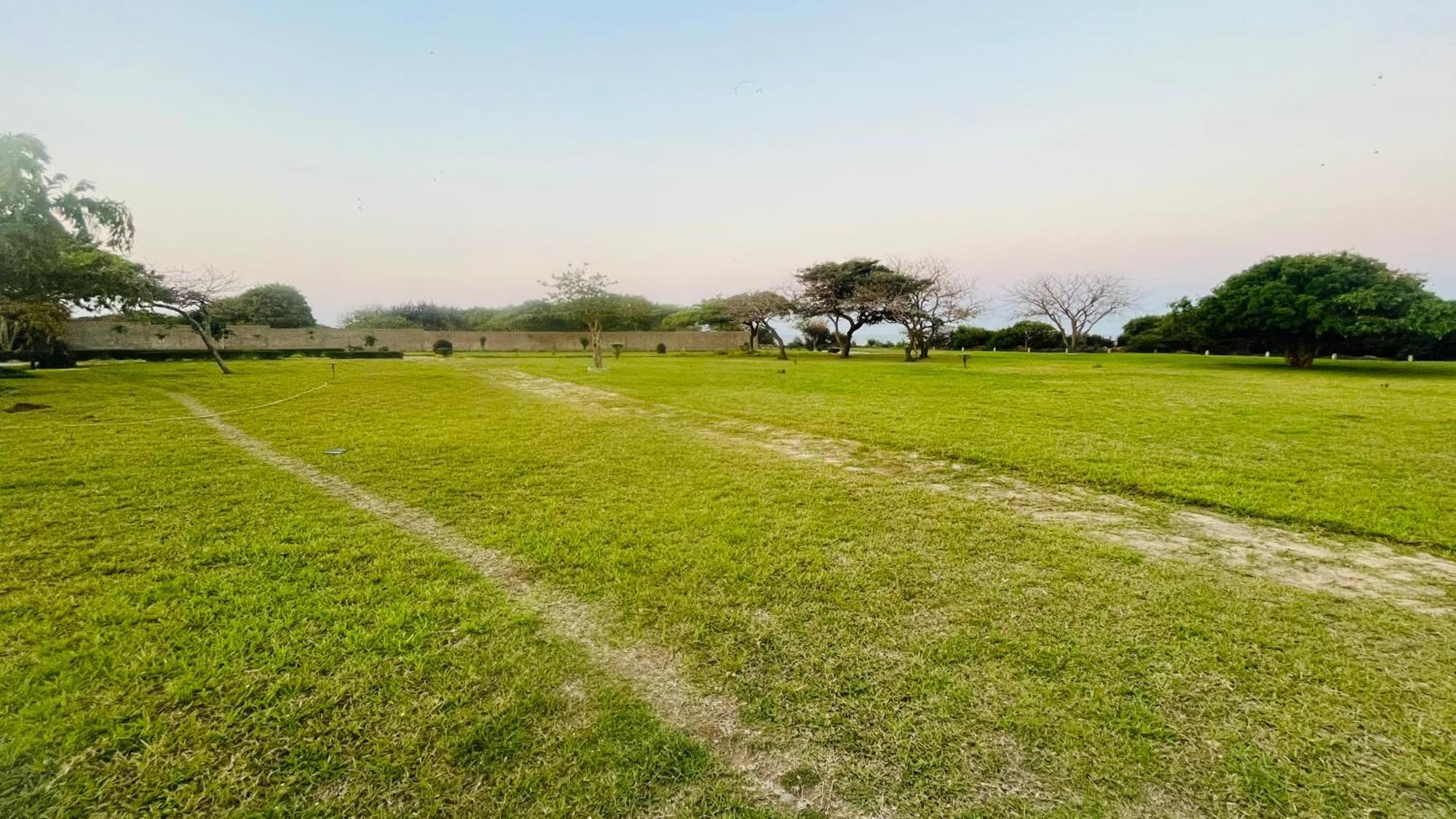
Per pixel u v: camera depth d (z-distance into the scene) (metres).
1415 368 22.19
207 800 1.64
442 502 4.60
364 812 1.61
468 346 46.22
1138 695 2.12
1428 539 3.70
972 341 52.19
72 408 9.80
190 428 8.07
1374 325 20.03
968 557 3.45
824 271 36.88
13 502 4.48
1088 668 2.30
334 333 41.41
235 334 37.53
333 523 4.05
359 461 6.10
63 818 1.57
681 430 8.15
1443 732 1.92
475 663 2.31
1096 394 12.59
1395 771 1.75
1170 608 2.81
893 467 5.85
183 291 16.77
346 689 2.13
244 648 2.40
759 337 57.72
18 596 2.85
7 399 10.91
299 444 7.00
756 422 8.82
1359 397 11.88
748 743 1.89
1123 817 1.60
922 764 1.79
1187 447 6.61
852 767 1.79
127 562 3.30
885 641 2.50
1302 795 1.66
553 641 2.50
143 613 2.69
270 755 1.81
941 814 1.61
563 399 12.09
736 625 2.64
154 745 1.84
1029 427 8.14
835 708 2.06
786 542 3.69
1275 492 4.74
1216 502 4.51
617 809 1.63
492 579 3.14
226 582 3.04
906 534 3.83
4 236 11.26
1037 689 2.16
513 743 1.87
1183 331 28.75
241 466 5.79
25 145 11.52
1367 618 2.71
